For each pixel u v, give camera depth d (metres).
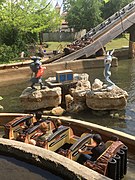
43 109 17.05
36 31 38.88
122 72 28.59
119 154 8.55
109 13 65.00
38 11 40.53
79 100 16.75
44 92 16.86
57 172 7.91
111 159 8.25
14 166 8.45
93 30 37.44
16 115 13.16
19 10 37.44
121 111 16.47
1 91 23.92
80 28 61.75
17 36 36.91
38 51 37.44
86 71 30.20
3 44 34.31
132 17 34.72
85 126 11.55
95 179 6.98
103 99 15.95
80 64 30.88
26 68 27.84
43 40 59.84
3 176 7.97
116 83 23.78
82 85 17.81
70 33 60.38
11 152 8.95
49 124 10.92
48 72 28.95
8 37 36.56
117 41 52.56
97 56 34.81
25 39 39.53
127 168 9.46
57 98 17.08
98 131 11.16
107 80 16.56
